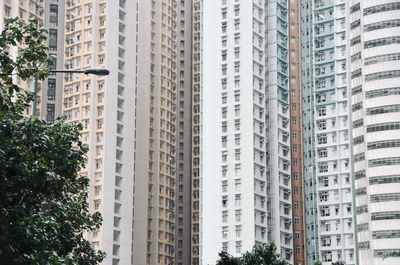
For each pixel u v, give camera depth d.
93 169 132.38
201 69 150.88
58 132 28.98
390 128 119.50
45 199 31.56
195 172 176.25
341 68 151.50
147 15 168.25
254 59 144.12
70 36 141.12
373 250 116.88
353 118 125.75
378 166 119.06
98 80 137.12
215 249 137.62
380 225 116.94
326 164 148.75
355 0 128.88
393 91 120.56
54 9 142.38
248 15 145.50
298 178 153.12
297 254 149.00
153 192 160.25
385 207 117.06
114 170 133.62
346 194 145.12
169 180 164.88
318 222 146.12
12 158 25.03
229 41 146.38
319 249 144.25
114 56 138.38
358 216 121.44
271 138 147.00
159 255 157.50
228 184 139.62
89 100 135.88
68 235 34.16
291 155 154.38
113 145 134.50
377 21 123.38
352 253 141.62
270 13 152.88
